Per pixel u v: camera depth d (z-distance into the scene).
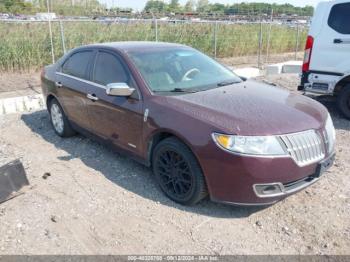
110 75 4.55
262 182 3.24
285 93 4.32
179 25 14.78
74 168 4.68
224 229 3.37
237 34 16.09
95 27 12.92
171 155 3.74
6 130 6.30
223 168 3.29
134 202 3.84
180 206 3.76
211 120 3.42
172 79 4.27
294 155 3.30
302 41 19.34
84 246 3.17
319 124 3.61
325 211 3.63
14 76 10.48
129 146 4.32
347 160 4.84
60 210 3.71
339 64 6.45
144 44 4.92
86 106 4.91
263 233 3.32
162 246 3.15
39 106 7.75
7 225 3.46
